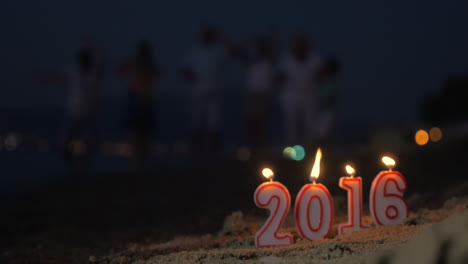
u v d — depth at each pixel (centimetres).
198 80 1252
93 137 1249
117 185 914
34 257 451
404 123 2308
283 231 453
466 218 231
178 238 514
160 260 373
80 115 1221
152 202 742
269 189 400
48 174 1291
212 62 1246
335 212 512
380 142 1591
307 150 1155
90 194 852
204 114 1276
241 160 1133
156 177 966
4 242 555
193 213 638
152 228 583
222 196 728
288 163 1000
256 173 912
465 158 854
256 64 1254
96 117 1247
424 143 1432
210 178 909
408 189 657
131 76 1138
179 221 605
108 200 787
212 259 356
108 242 529
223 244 428
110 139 2255
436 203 523
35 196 867
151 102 1154
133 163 1148
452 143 1076
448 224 235
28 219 681
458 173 728
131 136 1150
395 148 1283
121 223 642
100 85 1242
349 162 941
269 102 1259
